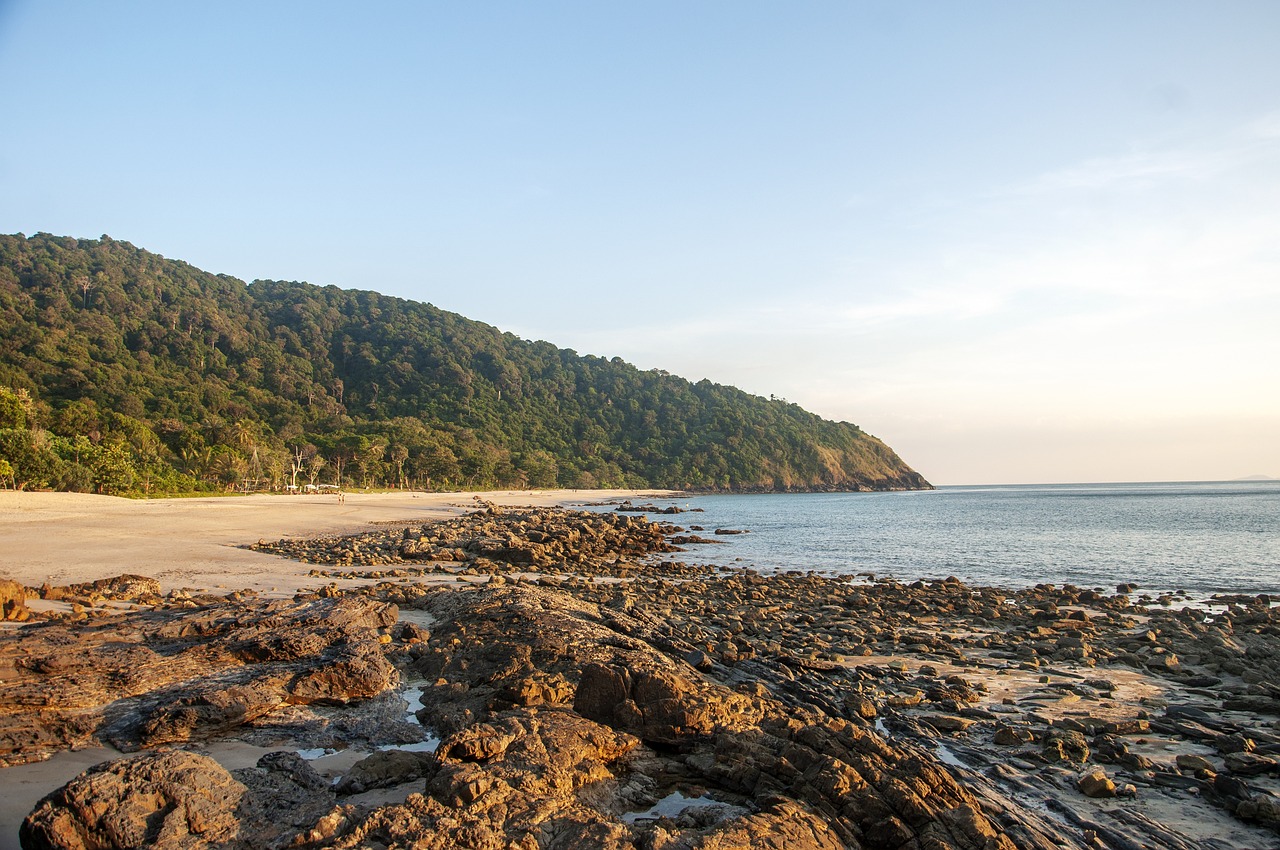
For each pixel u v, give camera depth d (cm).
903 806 786
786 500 15538
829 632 2006
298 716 1128
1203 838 838
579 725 962
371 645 1355
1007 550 4734
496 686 1237
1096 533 6047
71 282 16725
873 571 3744
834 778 820
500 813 735
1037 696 1395
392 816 701
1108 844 820
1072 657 1702
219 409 13912
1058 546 4969
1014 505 12231
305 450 12744
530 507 9656
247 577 2597
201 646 1298
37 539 3347
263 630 1388
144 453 9325
